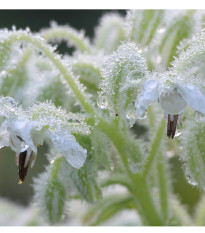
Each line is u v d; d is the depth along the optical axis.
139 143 0.21
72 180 0.20
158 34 0.23
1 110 0.19
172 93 0.18
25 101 0.21
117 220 0.26
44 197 0.21
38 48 0.21
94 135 0.20
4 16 0.45
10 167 0.39
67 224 0.25
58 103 0.21
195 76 0.19
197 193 0.34
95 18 0.46
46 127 0.19
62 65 0.21
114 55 0.19
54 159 0.21
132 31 0.23
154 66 0.22
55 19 0.46
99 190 0.20
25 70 0.21
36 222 0.24
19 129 0.18
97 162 0.20
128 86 0.18
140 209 0.22
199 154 0.20
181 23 0.22
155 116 0.22
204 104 0.18
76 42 0.24
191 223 0.25
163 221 0.22
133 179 0.22
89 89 0.22
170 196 0.23
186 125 0.20
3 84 0.21
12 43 0.21
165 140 0.22
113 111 0.19
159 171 0.22
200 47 0.19
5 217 0.26
